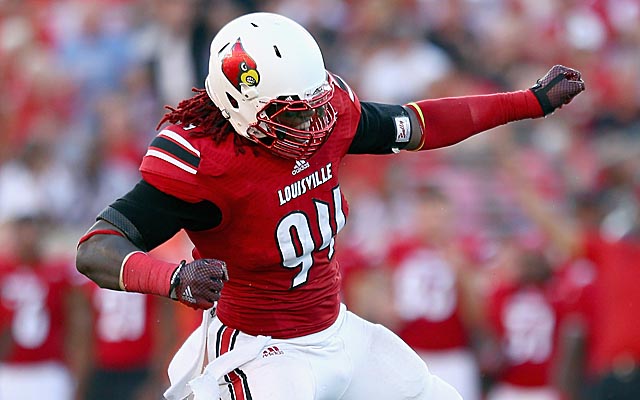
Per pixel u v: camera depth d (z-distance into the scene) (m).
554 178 34.34
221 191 12.66
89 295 26.72
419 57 38.72
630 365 24.56
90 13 41.84
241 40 12.59
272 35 12.59
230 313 13.73
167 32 39.62
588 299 25.00
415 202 29.98
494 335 25.88
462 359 26.08
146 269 12.01
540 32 41.06
